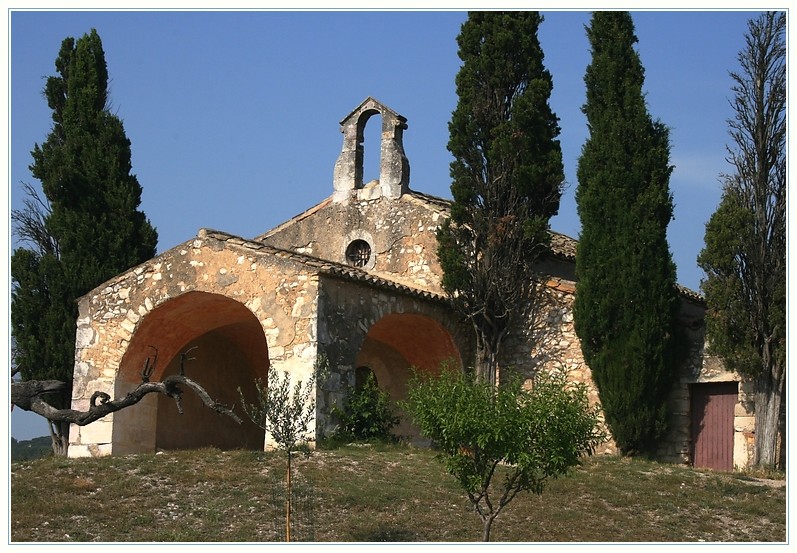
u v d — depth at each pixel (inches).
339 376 876.0
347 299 894.4
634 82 954.7
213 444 1025.5
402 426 1021.2
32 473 744.3
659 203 924.6
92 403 530.3
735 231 877.2
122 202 1055.6
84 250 1032.2
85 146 1063.0
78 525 647.8
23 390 542.0
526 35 984.9
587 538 652.7
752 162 891.4
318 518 668.1
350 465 776.9
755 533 676.1
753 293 874.8
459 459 612.7
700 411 918.4
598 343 922.7
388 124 1076.5
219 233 938.1
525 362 972.6
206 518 663.8
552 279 975.0
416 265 1031.0
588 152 954.1
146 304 945.5
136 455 803.4
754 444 873.5
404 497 708.0
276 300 888.3
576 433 608.7
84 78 1085.8
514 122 962.1
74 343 1010.7
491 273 954.7
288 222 1112.2
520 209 962.1
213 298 932.6
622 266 915.4
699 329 922.7
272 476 740.7
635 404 900.0
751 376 868.0
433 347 991.0
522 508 700.7
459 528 659.4
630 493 746.8
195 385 518.3
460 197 965.2
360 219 1069.8
